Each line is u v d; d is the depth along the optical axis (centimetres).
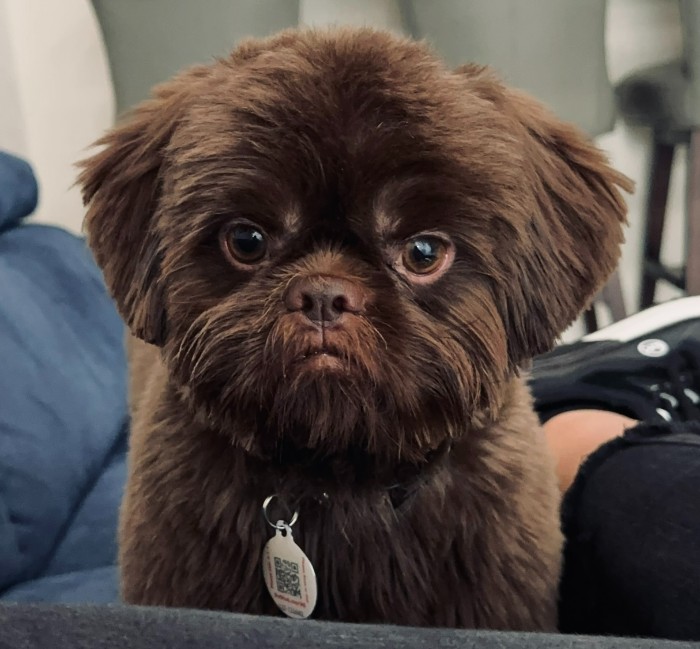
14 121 196
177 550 82
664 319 159
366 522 81
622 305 218
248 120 69
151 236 80
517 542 83
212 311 71
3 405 125
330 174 68
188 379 75
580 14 183
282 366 69
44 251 155
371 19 206
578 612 85
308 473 81
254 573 82
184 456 83
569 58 184
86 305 155
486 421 83
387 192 69
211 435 83
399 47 75
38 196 167
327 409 72
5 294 138
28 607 45
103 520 137
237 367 71
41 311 143
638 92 212
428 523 81
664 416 131
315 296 67
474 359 73
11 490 122
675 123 201
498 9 175
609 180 90
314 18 204
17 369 131
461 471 82
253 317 69
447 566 81
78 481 136
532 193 79
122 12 169
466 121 71
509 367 79
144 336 81
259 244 71
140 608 46
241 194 69
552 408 140
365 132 68
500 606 81
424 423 74
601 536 81
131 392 130
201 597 81
